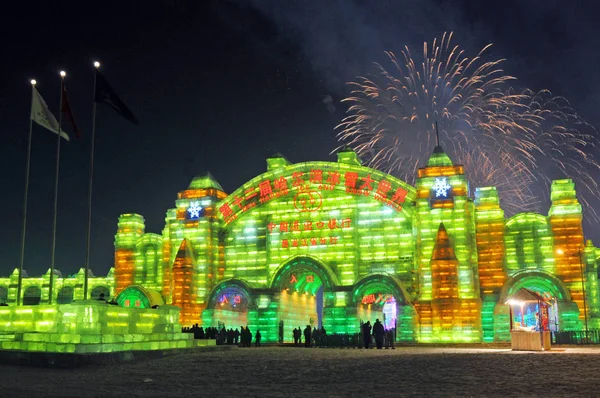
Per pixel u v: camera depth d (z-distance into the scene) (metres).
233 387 20.89
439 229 64.44
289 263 68.00
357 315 63.72
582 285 60.66
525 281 63.25
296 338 60.50
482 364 26.84
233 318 73.81
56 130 46.50
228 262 74.25
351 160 72.00
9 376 25.56
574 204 66.12
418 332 62.56
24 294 89.62
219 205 75.44
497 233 67.12
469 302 62.72
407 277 66.94
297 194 72.81
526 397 17.17
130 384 22.11
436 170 67.19
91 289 86.94
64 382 22.92
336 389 19.94
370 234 69.25
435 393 18.36
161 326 42.03
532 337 39.25
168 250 77.81
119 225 82.00
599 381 20.50
